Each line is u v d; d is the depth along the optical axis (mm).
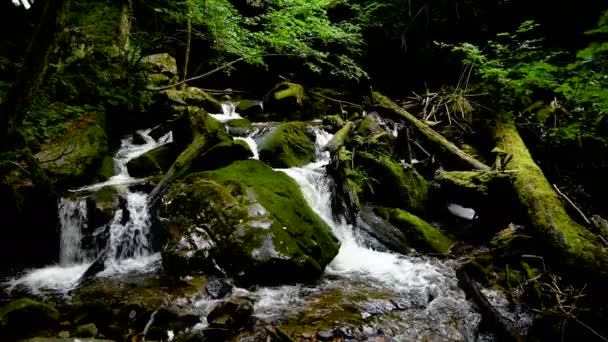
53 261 5605
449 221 7695
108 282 4816
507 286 5066
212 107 9898
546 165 8641
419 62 13531
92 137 6723
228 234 4941
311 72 12844
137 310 4020
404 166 7809
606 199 7832
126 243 5594
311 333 3801
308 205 6070
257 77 12820
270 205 5410
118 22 8539
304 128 8625
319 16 11578
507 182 6895
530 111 9953
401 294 4781
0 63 6719
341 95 12352
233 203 5234
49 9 4227
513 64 10078
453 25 12867
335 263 5648
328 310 4285
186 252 4922
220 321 3791
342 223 6617
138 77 7676
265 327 3789
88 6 8648
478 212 7250
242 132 8680
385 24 12969
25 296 4531
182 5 9789
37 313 3691
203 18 9352
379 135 8609
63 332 3617
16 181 5402
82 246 5527
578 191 7719
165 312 3924
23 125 5914
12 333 3498
